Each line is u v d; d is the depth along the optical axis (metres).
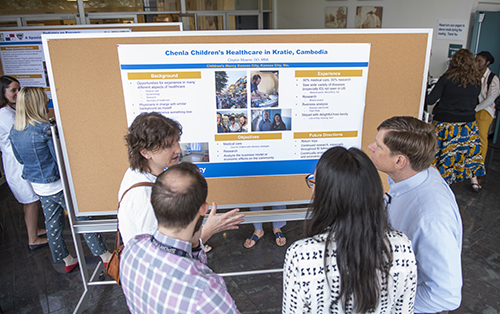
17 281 2.72
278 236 3.15
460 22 5.20
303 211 2.29
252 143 2.11
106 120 2.01
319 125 2.12
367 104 2.13
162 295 0.96
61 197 2.60
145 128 1.40
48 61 1.89
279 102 2.05
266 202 2.24
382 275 0.95
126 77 1.95
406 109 2.17
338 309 0.98
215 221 1.47
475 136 3.81
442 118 3.76
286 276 1.01
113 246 3.18
